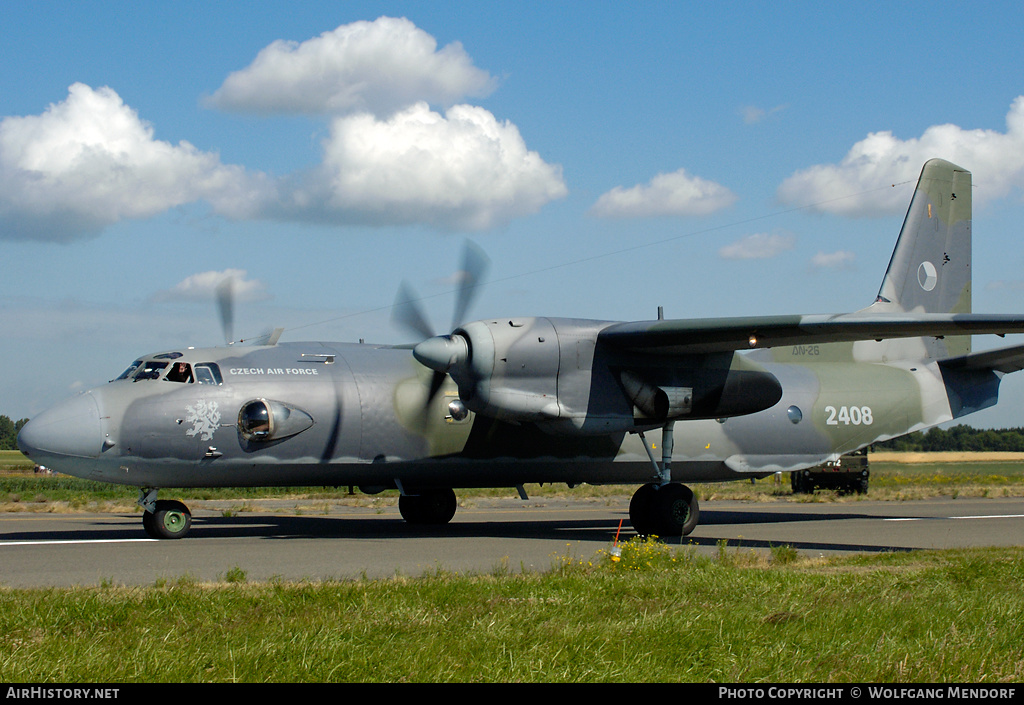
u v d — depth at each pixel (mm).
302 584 14398
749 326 20781
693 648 10477
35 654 9578
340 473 23703
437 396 24453
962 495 49000
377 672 9359
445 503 28500
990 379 31969
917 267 30781
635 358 23281
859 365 30609
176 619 11508
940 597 13727
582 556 19109
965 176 31953
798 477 49750
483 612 12078
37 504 39125
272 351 23703
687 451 27594
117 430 21125
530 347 21922
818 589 14562
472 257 23047
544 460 25844
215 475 22344
